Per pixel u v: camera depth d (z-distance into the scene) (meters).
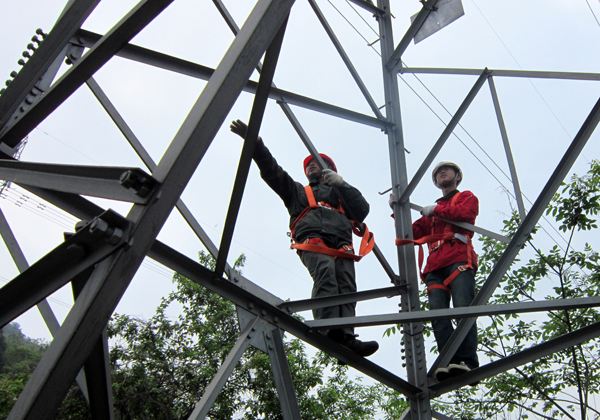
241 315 3.77
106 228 1.73
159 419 12.85
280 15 2.17
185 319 14.40
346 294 4.17
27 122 3.14
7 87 3.40
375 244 4.75
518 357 4.05
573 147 4.10
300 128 4.71
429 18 5.62
